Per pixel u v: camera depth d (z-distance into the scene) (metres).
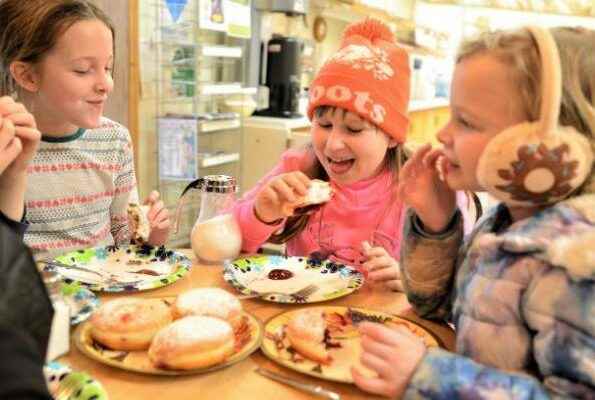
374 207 1.41
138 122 2.27
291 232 1.38
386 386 0.64
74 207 1.43
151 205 1.38
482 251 0.69
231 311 0.83
